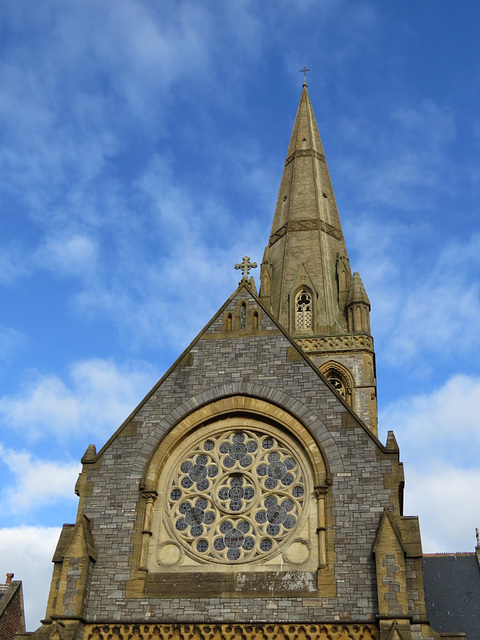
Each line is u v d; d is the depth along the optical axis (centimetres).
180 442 4422
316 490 4084
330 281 8262
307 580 3881
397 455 4128
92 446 4438
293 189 9125
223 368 4578
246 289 4881
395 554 3772
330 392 4388
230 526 4134
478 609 5328
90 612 3900
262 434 4384
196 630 3791
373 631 3659
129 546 4075
